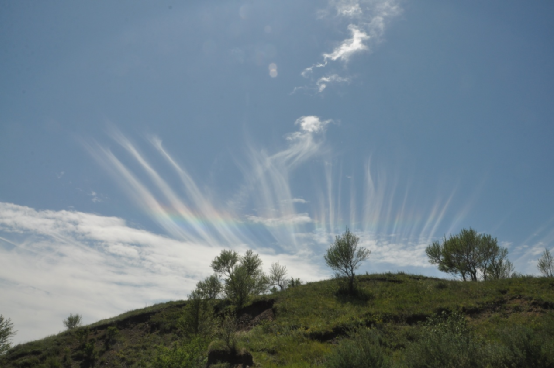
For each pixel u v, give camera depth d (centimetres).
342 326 1880
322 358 1452
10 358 2434
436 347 1052
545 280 2127
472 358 1002
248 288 2962
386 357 1219
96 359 2458
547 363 928
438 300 2108
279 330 2048
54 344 2638
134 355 2486
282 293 2977
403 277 3012
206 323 2336
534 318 1611
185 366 1450
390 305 2152
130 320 3062
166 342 2648
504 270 2873
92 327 2938
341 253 2833
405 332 1648
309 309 2369
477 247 2928
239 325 2566
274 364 1460
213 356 1500
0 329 2234
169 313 3138
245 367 1430
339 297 2589
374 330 1700
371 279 3039
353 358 1075
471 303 1912
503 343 1116
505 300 1900
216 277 3309
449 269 3103
